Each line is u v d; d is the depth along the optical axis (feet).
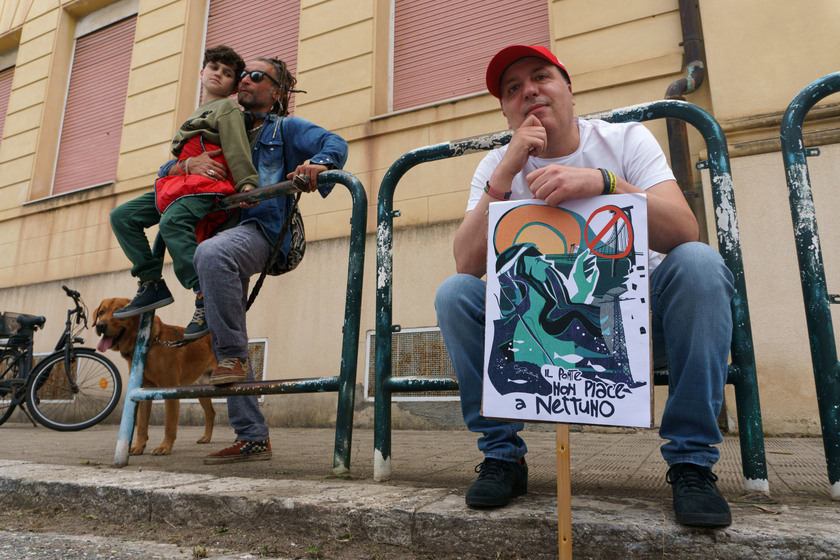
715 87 12.38
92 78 23.27
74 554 4.25
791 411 10.55
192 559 4.10
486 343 3.86
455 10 17.42
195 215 7.13
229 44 20.71
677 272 3.99
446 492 4.78
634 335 3.53
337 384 6.09
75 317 19.42
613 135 4.89
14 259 21.40
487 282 3.99
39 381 15.80
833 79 4.80
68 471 6.42
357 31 17.58
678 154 12.39
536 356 3.71
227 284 6.46
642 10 13.79
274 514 4.62
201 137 7.57
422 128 15.76
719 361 3.87
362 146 16.44
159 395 7.06
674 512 3.81
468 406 4.60
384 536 4.19
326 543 4.31
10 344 16.88
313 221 16.37
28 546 4.50
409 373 14.16
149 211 7.88
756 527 3.48
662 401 11.71
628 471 6.16
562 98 4.83
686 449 3.82
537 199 4.03
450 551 3.97
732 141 12.06
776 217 11.34
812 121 11.46
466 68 16.88
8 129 23.67
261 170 7.75
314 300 15.71
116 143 21.91
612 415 3.43
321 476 6.02
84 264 19.80
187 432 14.19
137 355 7.55
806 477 5.55
